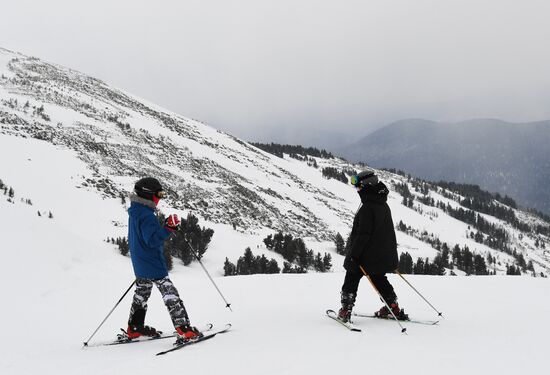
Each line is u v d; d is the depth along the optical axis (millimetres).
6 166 36031
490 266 107875
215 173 66938
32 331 5941
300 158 189375
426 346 4578
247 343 4766
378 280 5930
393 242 5793
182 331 4859
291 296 7934
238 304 7227
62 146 47219
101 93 90438
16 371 4203
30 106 57188
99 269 11047
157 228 4844
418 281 9883
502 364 3963
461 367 3867
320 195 94375
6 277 8211
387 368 3840
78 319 6656
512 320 6059
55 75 87500
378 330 5344
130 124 71875
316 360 4082
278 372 3766
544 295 8195
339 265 46531
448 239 128375
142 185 4949
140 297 5250
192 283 9305
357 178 5711
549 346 4586
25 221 11359
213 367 3945
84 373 3996
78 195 36125
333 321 5922
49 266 9617
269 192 72375
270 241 42625
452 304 7348
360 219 5652
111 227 31750
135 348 4895
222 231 43188
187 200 48781
